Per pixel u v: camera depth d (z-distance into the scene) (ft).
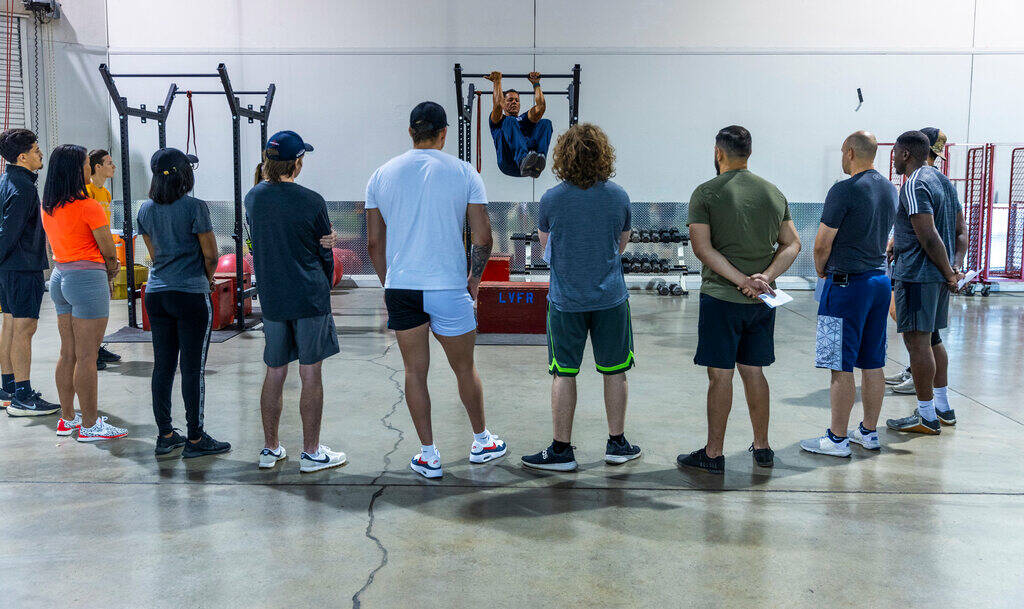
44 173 33.22
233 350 20.12
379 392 15.62
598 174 10.10
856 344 11.24
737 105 34.76
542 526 8.96
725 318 10.26
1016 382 16.44
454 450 11.89
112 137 34.83
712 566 7.95
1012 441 12.36
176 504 9.64
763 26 34.35
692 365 18.33
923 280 12.26
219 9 34.37
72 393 12.60
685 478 10.63
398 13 34.47
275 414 10.93
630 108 34.86
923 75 34.27
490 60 34.65
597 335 10.70
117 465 11.16
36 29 32.63
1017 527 8.99
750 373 10.80
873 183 10.85
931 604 7.19
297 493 10.03
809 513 9.38
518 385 16.25
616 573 7.78
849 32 34.24
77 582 7.59
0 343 14.16
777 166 35.04
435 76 34.78
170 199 10.66
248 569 7.86
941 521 9.15
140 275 31.19
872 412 11.71
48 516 9.25
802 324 24.76
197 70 34.55
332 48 34.55
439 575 7.73
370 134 35.01
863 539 8.63
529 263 33.78
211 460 11.40
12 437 12.56
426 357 10.34
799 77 34.55
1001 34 33.96
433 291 9.89
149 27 34.40
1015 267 33.96
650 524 9.03
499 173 34.96
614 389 10.97
